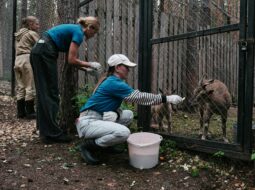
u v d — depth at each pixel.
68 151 2.92
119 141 2.58
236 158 2.45
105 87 2.63
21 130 3.69
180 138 2.81
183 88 4.48
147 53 2.97
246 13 2.36
